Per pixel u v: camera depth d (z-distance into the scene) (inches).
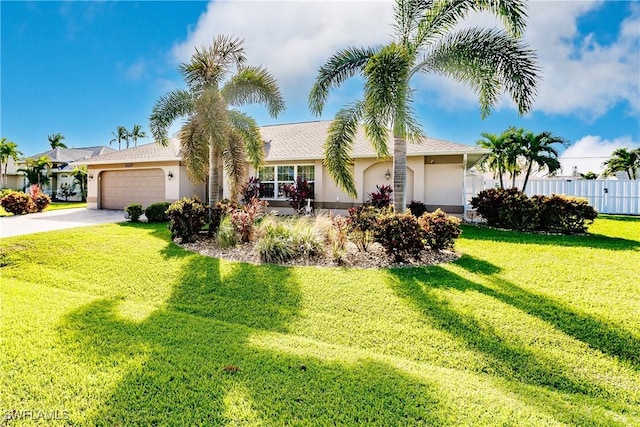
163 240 398.6
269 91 478.9
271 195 692.7
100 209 801.6
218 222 411.2
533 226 472.1
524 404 125.0
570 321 190.4
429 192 580.4
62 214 677.3
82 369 139.3
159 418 110.7
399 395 126.0
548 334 179.0
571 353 163.8
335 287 250.4
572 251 343.0
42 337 168.7
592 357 160.4
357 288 247.6
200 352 157.3
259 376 136.7
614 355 161.9
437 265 297.6
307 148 682.8
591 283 247.4
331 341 180.1
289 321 203.8
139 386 127.8
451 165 567.8
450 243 327.6
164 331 181.3
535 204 463.8
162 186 743.1
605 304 209.9
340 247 328.2
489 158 764.0
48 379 131.4
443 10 368.5
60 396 121.2
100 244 372.2
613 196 724.7
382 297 231.5
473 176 765.9
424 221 327.0
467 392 130.0
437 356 164.6
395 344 175.6
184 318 202.8
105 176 810.2
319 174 646.5
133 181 776.3
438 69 386.6
